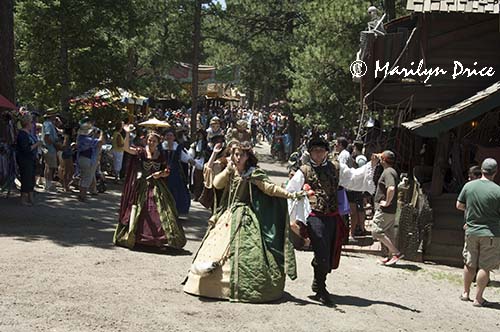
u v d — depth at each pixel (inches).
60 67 792.9
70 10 766.5
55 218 466.6
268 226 291.0
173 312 259.3
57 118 682.8
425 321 291.1
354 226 505.4
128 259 350.6
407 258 467.2
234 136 467.2
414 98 576.7
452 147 512.4
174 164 511.8
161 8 1131.9
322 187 291.9
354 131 999.6
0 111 617.9
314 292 313.1
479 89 564.1
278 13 1352.1
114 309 255.9
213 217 298.0
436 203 479.2
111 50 812.6
